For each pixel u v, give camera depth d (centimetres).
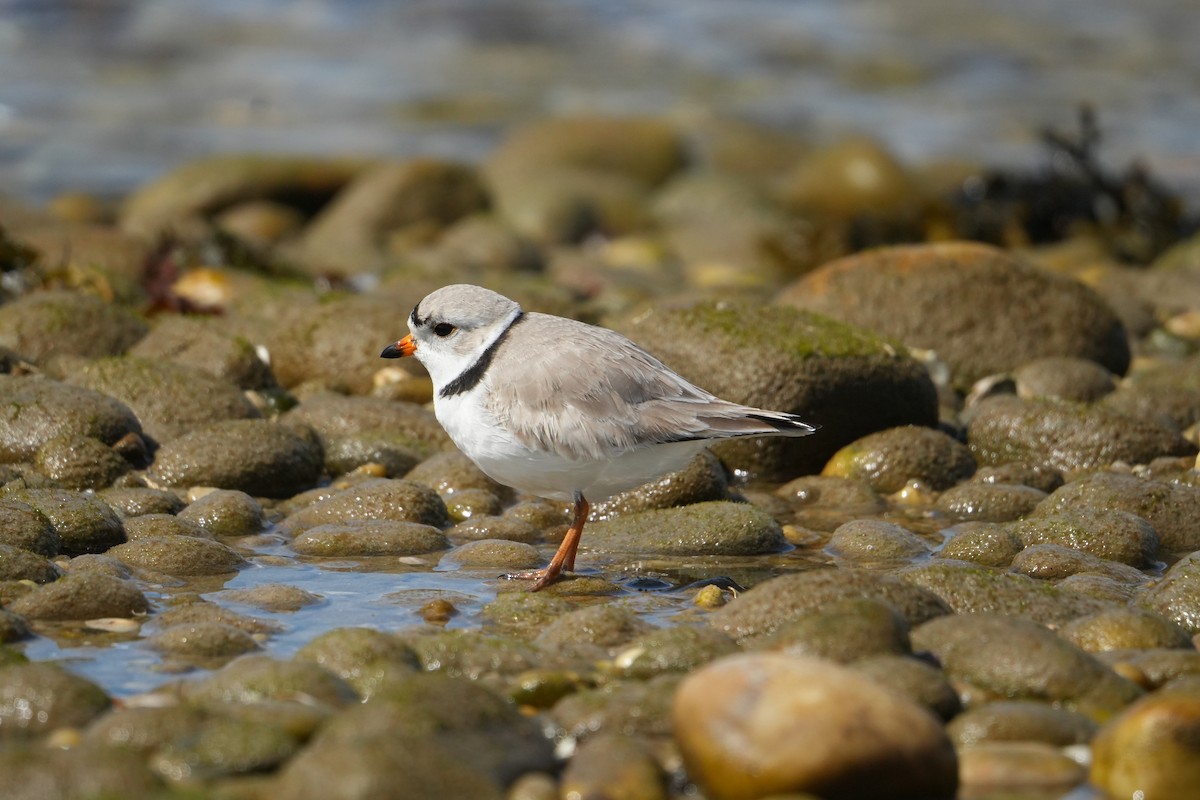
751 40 4231
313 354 1520
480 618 920
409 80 3834
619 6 4506
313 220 2933
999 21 4403
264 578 1004
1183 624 902
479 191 2905
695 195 3041
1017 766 674
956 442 1329
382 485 1155
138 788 609
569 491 1013
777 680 661
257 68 3841
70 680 723
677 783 666
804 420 1331
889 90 3841
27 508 1011
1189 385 1544
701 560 1074
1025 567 1018
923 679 737
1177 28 4325
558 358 987
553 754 695
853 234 2530
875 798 637
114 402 1260
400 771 611
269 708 696
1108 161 3162
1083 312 1617
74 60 3784
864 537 1091
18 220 2130
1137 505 1131
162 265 1909
